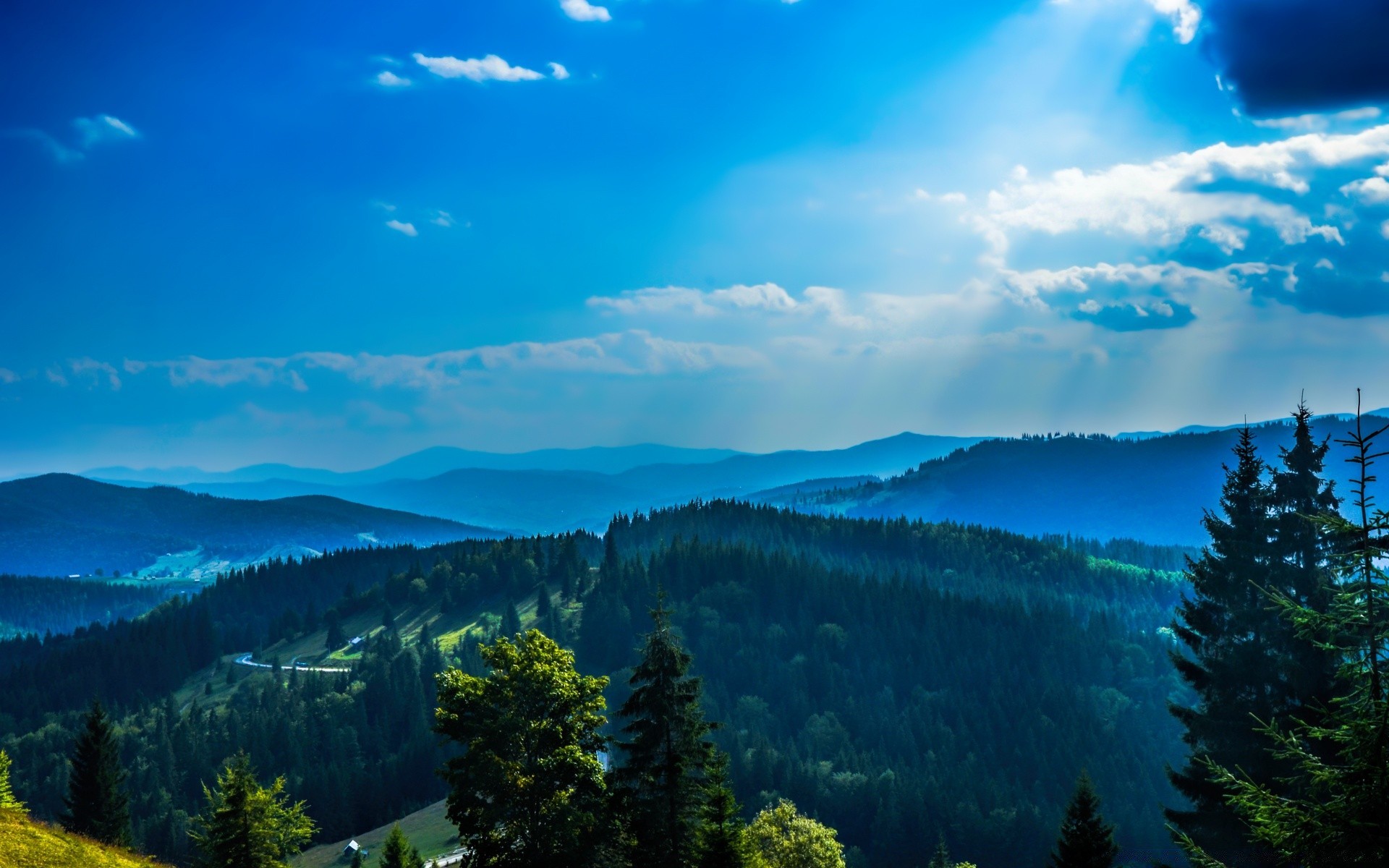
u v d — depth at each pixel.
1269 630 33.75
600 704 47.25
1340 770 19.89
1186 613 37.12
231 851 60.06
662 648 44.34
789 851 68.44
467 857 45.75
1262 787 21.12
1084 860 38.72
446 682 46.56
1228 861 32.78
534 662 46.78
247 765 62.12
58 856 40.44
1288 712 32.75
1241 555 34.84
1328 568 32.84
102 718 90.62
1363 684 20.42
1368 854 18.53
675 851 42.97
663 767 44.28
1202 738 35.06
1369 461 20.66
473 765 44.22
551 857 43.12
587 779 44.56
